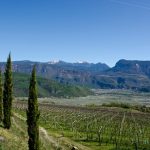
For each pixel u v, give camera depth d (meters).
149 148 95.50
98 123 146.88
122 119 166.38
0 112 70.50
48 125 133.88
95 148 91.75
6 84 69.19
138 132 121.56
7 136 61.81
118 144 99.00
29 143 56.75
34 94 56.88
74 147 80.94
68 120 154.25
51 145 76.44
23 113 150.12
